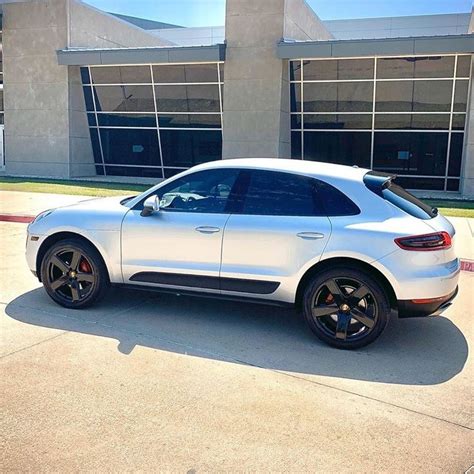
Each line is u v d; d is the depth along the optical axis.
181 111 24.31
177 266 5.33
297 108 22.89
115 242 5.53
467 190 20.09
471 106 19.88
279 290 5.04
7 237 9.97
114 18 28.77
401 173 22.14
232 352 4.73
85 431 3.36
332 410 3.73
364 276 4.76
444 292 4.74
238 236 5.10
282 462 3.10
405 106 21.39
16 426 3.40
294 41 21.64
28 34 25.14
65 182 22.39
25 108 25.73
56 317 5.49
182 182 5.52
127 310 5.79
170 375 4.20
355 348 4.86
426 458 3.18
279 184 5.20
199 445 3.25
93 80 25.20
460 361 4.68
